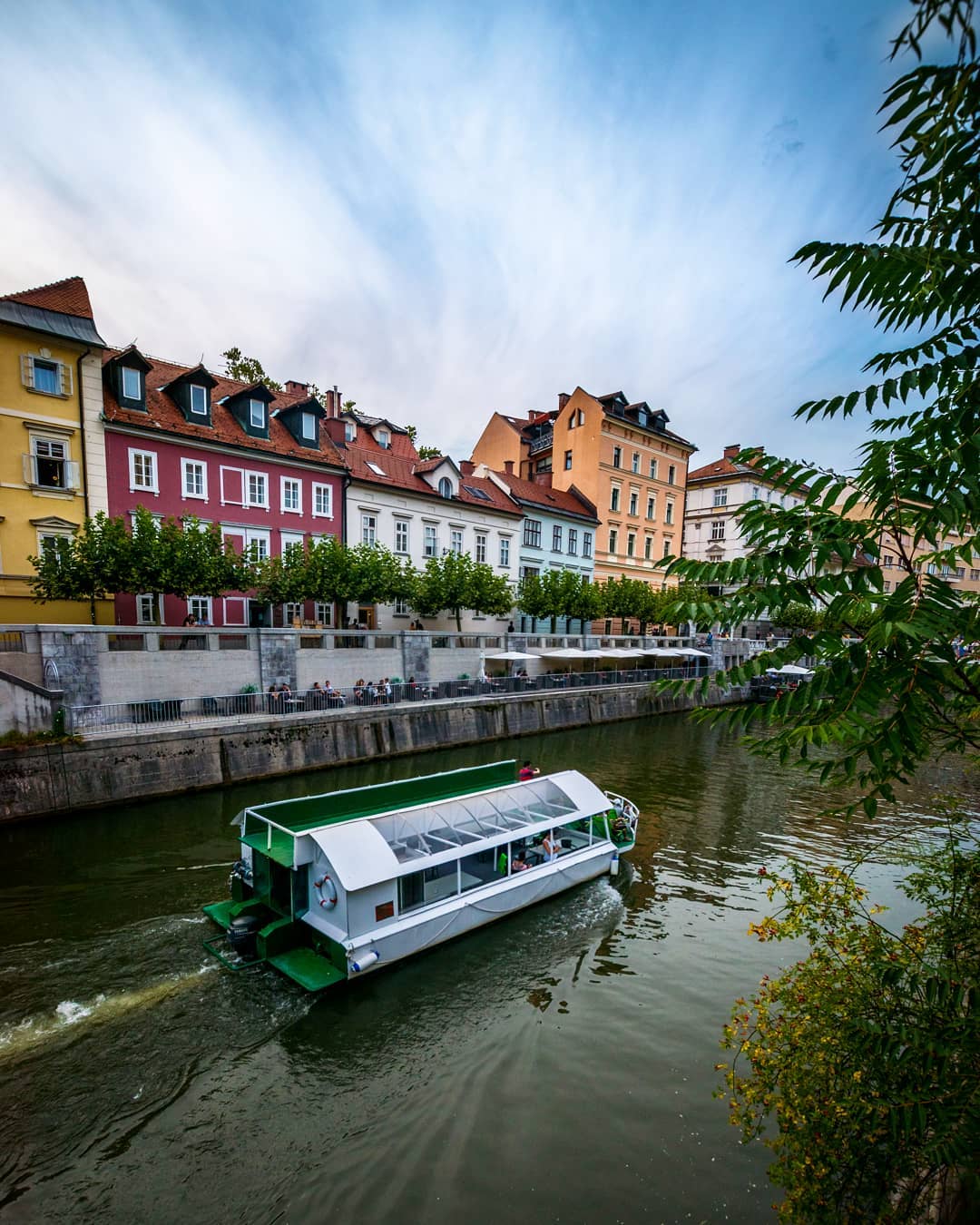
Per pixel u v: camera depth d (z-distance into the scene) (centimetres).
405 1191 584
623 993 891
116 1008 816
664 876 1291
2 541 2012
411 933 942
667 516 4738
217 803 1598
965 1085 296
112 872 1202
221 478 2492
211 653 1945
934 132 178
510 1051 772
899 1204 367
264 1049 762
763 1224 556
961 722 240
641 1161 618
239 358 3919
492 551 3559
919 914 1118
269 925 916
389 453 3400
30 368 2028
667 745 2622
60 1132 638
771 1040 426
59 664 1622
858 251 219
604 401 4356
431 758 2205
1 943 955
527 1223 554
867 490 229
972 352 207
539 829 1154
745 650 4188
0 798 1387
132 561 1847
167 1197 573
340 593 2358
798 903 473
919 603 199
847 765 231
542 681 2880
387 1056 758
